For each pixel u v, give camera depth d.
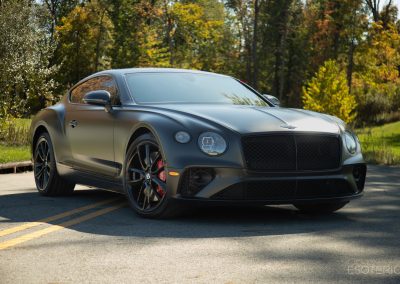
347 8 58.44
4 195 7.50
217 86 6.62
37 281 3.35
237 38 69.44
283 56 63.97
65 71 57.03
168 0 64.38
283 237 4.55
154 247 4.19
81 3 59.75
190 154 5.12
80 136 6.66
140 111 5.78
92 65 57.78
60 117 7.15
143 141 5.50
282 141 5.19
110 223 5.21
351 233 4.73
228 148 5.10
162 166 5.34
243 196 5.11
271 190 5.17
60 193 7.34
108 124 6.12
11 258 3.91
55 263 3.76
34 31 20.30
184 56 68.69
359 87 56.19
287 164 5.19
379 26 56.97
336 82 37.53
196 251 4.05
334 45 60.91
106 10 58.91
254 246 4.21
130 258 3.86
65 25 56.97
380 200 7.07
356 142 5.70
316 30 62.97
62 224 5.20
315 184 5.28
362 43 57.72
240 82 7.00
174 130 5.26
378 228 4.98
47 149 7.44
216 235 4.63
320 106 37.56
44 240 4.50
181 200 5.14
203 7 71.12
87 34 57.34
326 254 3.95
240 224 5.16
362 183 5.74
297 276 3.39
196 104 5.93
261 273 3.46
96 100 6.14
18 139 17.80
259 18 66.00
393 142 24.92
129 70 6.68
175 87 6.36
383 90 54.28
